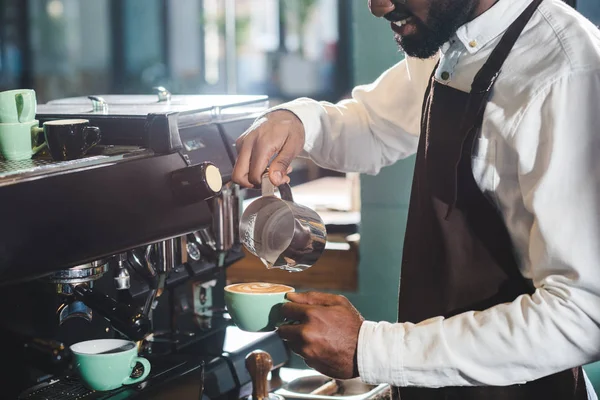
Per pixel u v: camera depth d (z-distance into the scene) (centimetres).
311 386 204
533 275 136
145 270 169
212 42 427
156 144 161
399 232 267
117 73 465
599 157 129
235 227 194
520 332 130
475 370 133
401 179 264
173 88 442
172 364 164
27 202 134
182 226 162
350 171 191
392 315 272
